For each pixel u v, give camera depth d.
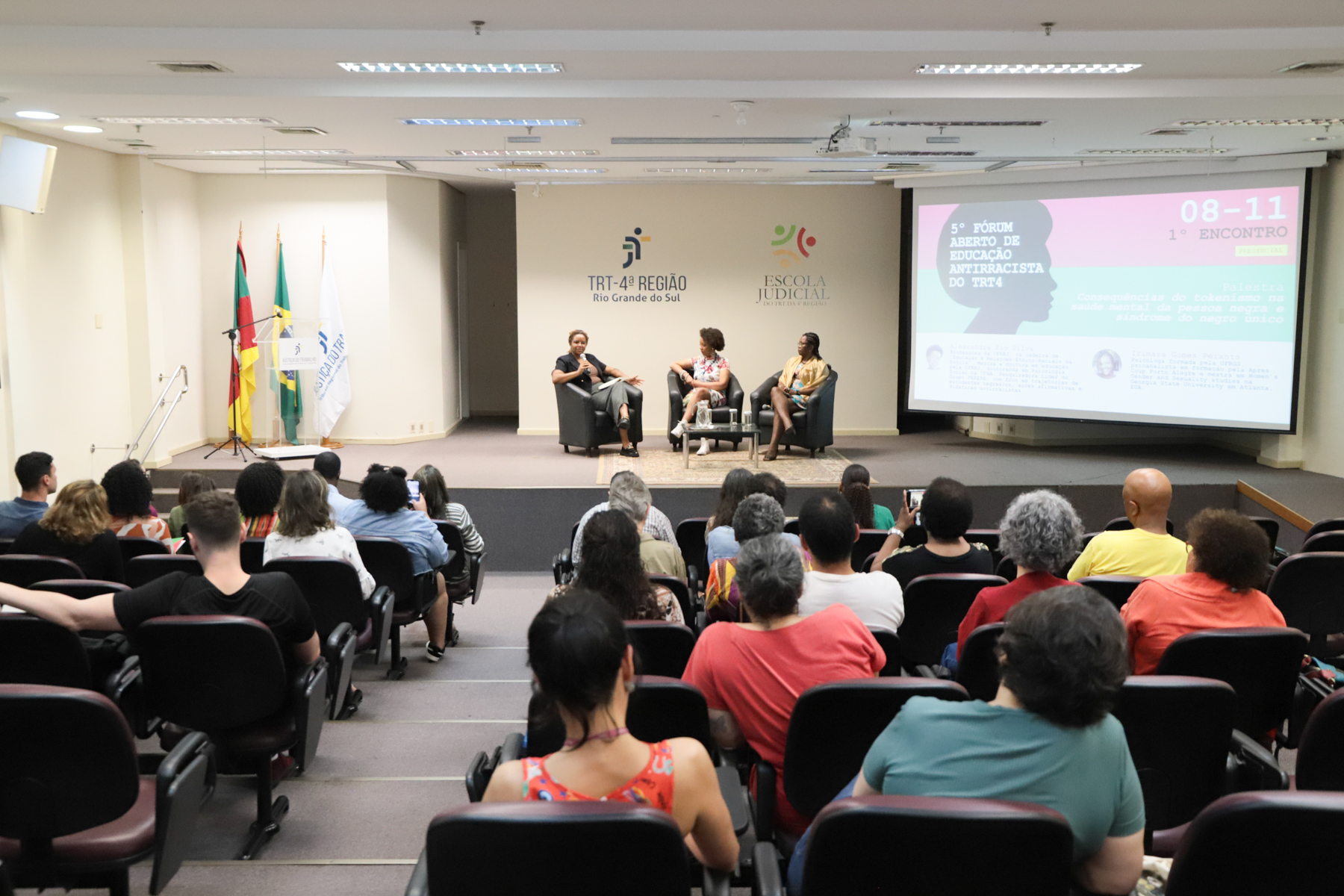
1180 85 6.83
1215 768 2.29
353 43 5.94
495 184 12.43
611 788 1.64
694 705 2.40
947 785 1.68
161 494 9.55
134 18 5.70
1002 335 10.80
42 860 2.24
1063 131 8.29
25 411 8.16
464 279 13.78
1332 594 4.06
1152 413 10.12
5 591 2.78
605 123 7.93
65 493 4.12
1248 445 10.80
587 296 12.12
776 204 12.07
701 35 5.96
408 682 4.96
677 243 12.08
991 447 11.33
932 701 1.78
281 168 10.64
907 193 13.17
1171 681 2.23
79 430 9.02
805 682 2.42
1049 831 1.50
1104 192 10.14
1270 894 1.57
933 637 3.56
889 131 8.33
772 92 6.88
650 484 8.85
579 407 10.35
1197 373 9.89
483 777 2.31
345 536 4.11
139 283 9.79
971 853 1.52
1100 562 3.84
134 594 2.90
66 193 8.81
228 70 6.57
